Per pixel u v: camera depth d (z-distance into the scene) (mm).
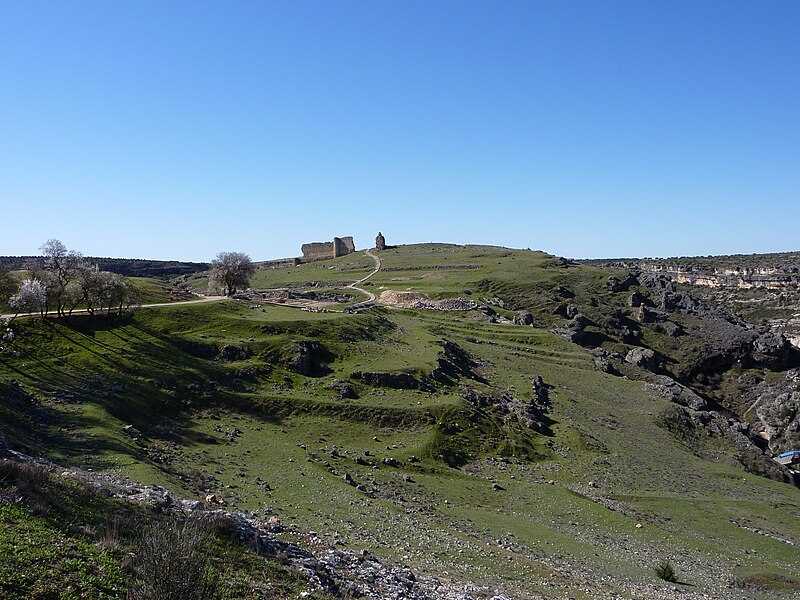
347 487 56875
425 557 38531
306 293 182625
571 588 37250
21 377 66250
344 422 78125
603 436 94688
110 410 62875
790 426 149750
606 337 176375
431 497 61125
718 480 87188
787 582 50531
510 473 74750
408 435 78250
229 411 74625
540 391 108750
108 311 92688
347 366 96125
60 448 49656
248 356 91000
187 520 25938
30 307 84375
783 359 184375
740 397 172375
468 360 119875
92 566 19438
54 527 21625
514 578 37375
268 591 22219
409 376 93750
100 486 29047
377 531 43531
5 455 34281
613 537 57188
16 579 16938
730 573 51781
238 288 153500
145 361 79625
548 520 59969
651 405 116875
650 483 79562
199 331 97312
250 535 27625
